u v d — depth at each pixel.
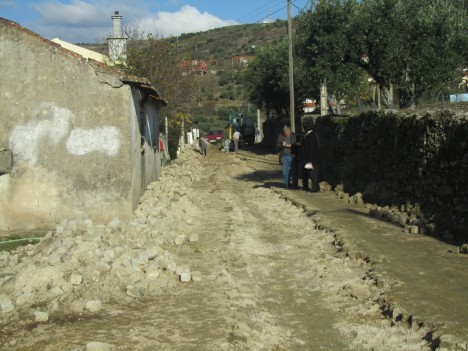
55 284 7.38
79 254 8.13
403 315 6.34
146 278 7.97
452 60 16.06
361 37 16.67
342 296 7.50
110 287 7.54
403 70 16.62
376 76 17.30
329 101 31.14
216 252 10.07
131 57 28.94
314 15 17.80
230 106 95.19
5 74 12.81
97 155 13.05
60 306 6.93
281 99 45.47
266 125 51.25
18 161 12.88
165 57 30.77
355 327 6.30
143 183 16.39
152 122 19.84
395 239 10.27
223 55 109.25
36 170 12.92
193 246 10.52
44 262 8.08
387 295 7.06
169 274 8.36
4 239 12.02
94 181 13.06
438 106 17.44
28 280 7.46
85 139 13.02
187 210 14.69
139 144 15.16
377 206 13.95
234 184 22.19
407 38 16.36
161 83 29.36
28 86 12.86
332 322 6.56
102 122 13.04
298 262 9.45
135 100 14.38
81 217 13.02
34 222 12.94
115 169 13.07
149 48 30.33
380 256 8.95
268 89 45.31
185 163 31.38
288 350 5.70
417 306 6.58
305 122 23.77
